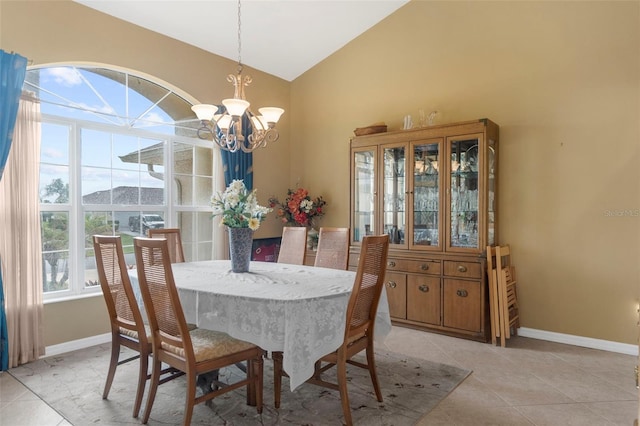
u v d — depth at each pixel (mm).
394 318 3963
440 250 3721
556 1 3471
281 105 5172
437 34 4117
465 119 3953
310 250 4641
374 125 4242
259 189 4871
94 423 2150
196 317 2195
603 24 3271
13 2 2943
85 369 2889
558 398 2438
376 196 4148
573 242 3422
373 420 2174
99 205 3582
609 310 3277
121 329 2414
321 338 2062
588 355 3160
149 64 3801
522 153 3650
